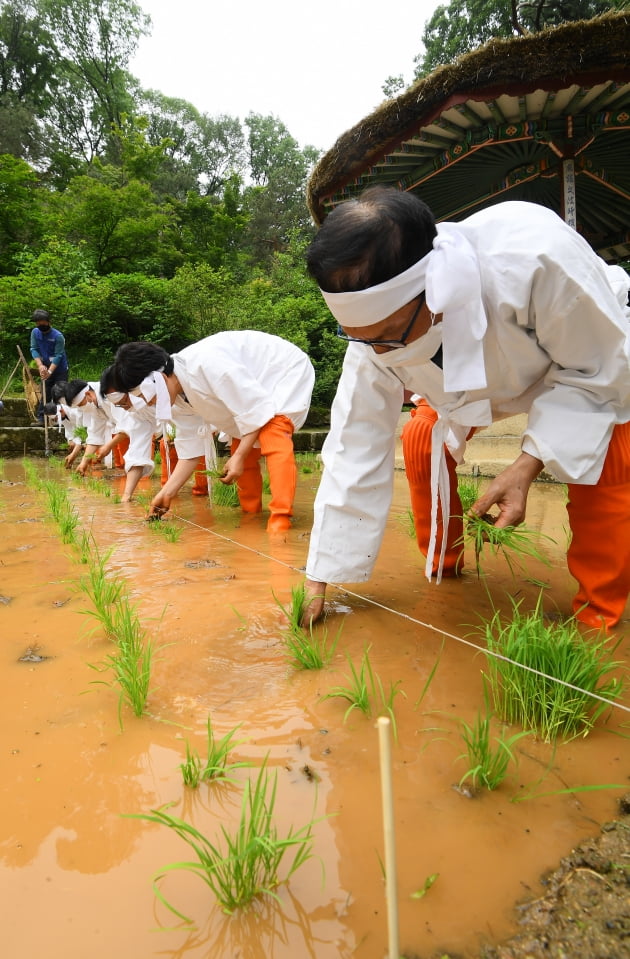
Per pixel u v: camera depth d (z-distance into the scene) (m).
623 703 1.75
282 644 2.18
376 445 2.41
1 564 3.41
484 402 2.19
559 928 1.02
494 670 1.93
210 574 3.09
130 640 2.08
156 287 17.41
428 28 27.64
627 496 2.11
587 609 2.31
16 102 34.69
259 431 4.35
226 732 1.62
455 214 6.54
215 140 45.81
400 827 1.26
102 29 38.03
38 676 1.96
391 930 0.81
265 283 19.94
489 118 4.79
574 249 1.84
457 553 2.99
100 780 1.43
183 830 1.26
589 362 1.97
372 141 4.52
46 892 1.11
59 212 20.84
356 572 2.42
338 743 1.56
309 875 1.14
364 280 1.68
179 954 0.99
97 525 4.59
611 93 4.48
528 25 13.32
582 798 1.36
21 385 15.13
